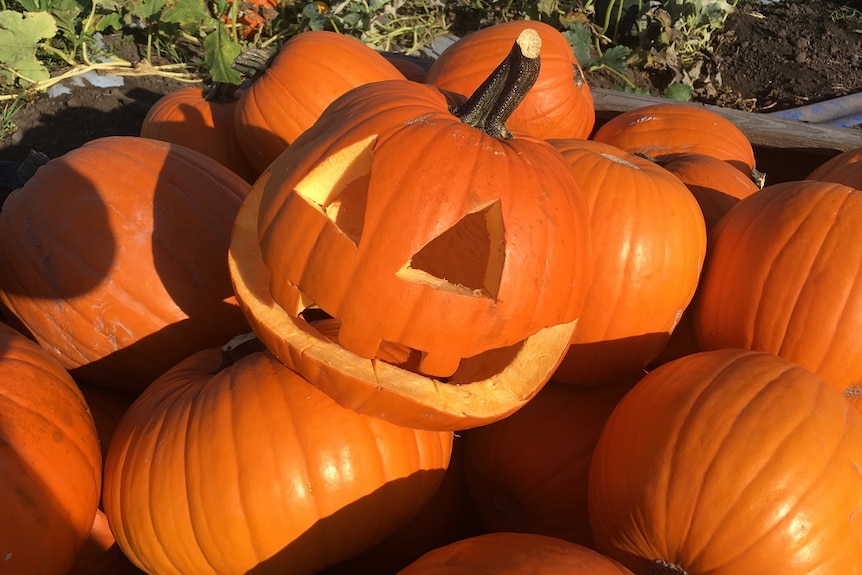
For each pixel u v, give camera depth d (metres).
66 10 2.16
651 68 2.62
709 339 1.16
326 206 0.93
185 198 1.10
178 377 1.01
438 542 1.11
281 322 0.92
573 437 1.08
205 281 1.09
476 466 1.10
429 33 2.61
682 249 1.06
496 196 0.87
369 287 0.86
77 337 1.08
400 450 0.94
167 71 2.25
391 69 1.51
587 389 1.13
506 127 0.99
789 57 2.92
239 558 0.90
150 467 0.92
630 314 1.06
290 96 1.41
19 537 0.83
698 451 0.89
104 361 1.10
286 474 0.89
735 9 3.28
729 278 1.12
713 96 2.61
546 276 0.89
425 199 0.86
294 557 0.91
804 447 0.87
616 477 0.93
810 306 1.05
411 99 0.96
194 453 0.90
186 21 2.23
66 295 1.06
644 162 1.15
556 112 1.46
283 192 0.91
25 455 0.86
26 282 1.08
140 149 1.13
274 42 2.39
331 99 1.41
